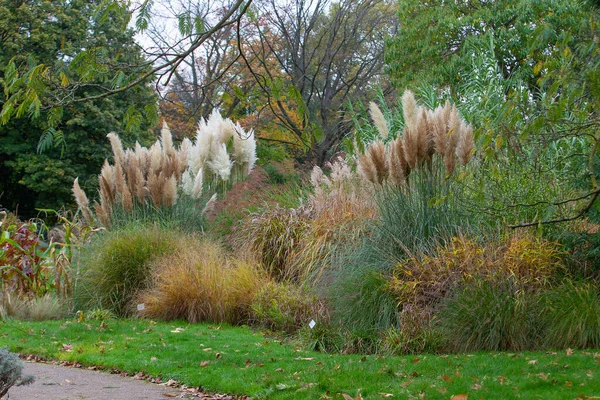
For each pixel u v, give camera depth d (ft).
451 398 16.46
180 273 32.01
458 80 66.74
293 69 96.48
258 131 77.61
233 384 19.19
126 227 37.55
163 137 46.42
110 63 13.93
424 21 74.43
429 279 26.12
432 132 29.63
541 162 28.73
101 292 33.55
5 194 93.71
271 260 35.42
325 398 17.34
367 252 29.17
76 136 80.07
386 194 30.27
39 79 12.80
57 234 41.73
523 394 16.87
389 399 17.02
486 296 23.72
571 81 14.37
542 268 25.31
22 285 33.78
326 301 28.14
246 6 13.65
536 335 23.56
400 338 23.81
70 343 25.98
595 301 23.56
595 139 14.10
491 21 68.69
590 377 18.22
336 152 75.87
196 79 72.95
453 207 29.40
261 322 29.76
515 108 15.71
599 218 24.66
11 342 25.57
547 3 63.72
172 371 21.04
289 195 43.04
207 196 45.50
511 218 28.71
